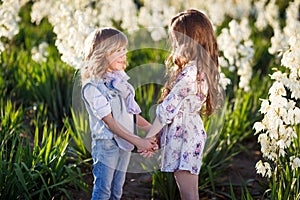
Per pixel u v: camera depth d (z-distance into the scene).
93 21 6.20
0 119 5.12
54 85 6.02
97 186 3.70
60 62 6.50
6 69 6.58
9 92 6.51
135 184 4.91
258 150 5.83
